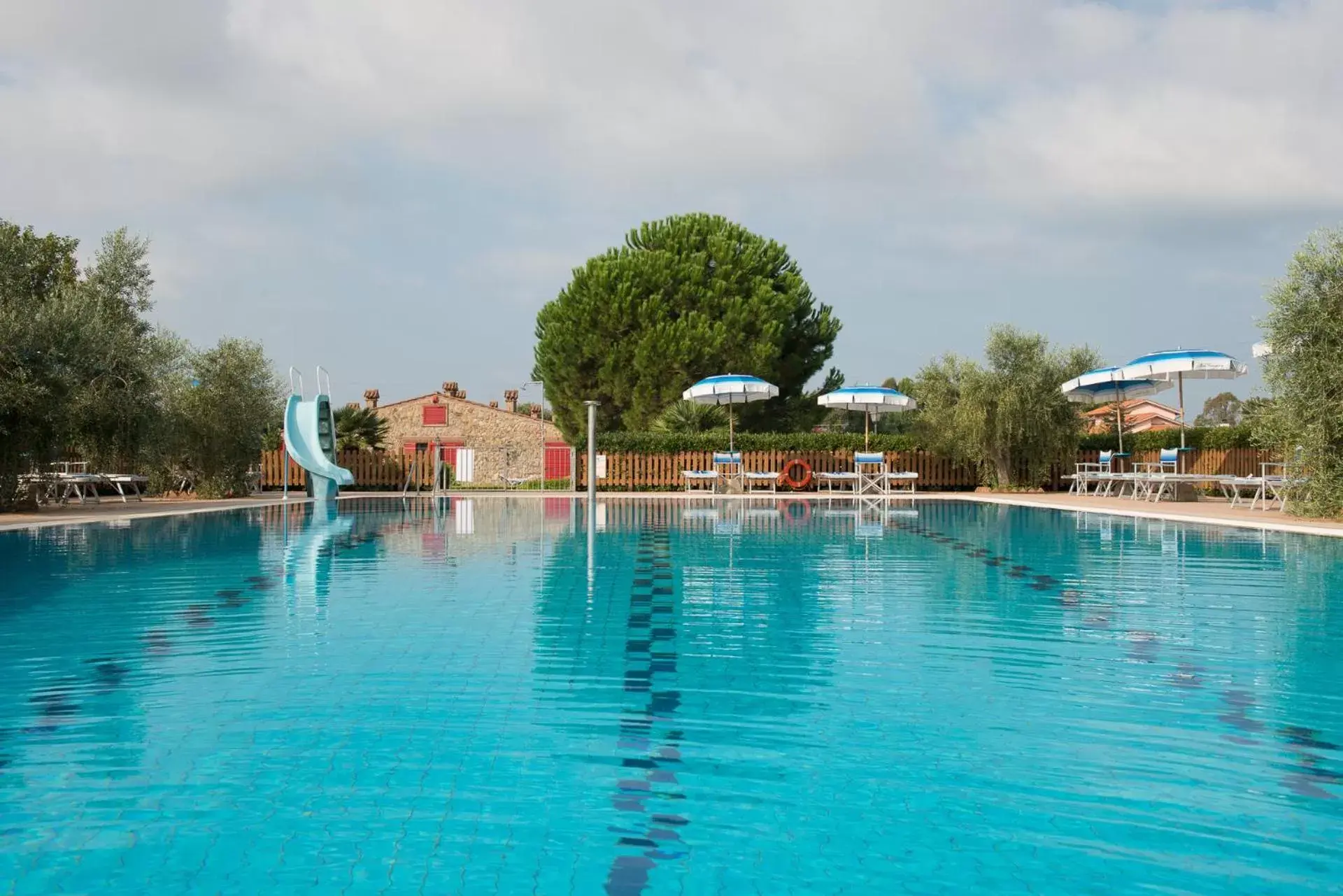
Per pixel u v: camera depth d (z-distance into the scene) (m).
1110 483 21.30
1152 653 5.26
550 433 39.84
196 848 2.70
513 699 4.30
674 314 29.77
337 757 3.49
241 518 15.60
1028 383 22.11
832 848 2.73
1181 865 2.62
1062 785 3.24
